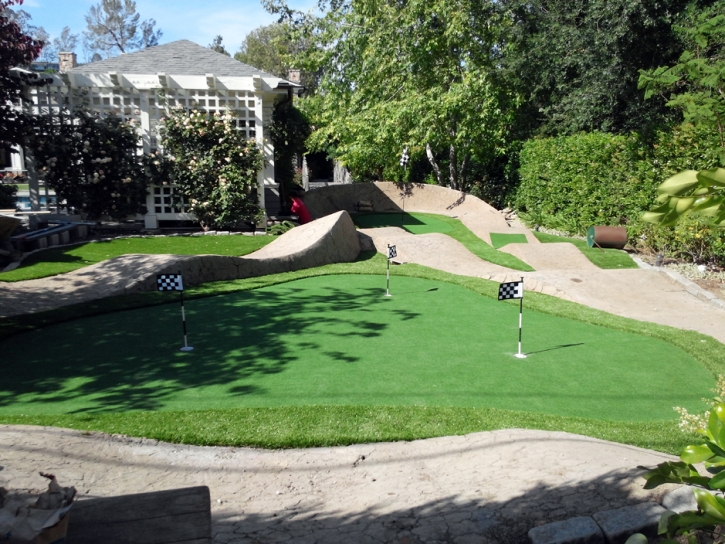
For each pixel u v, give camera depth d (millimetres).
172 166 14656
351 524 3418
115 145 14102
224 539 3252
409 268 11672
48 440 4340
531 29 19578
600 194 14547
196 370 6070
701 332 7930
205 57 16391
